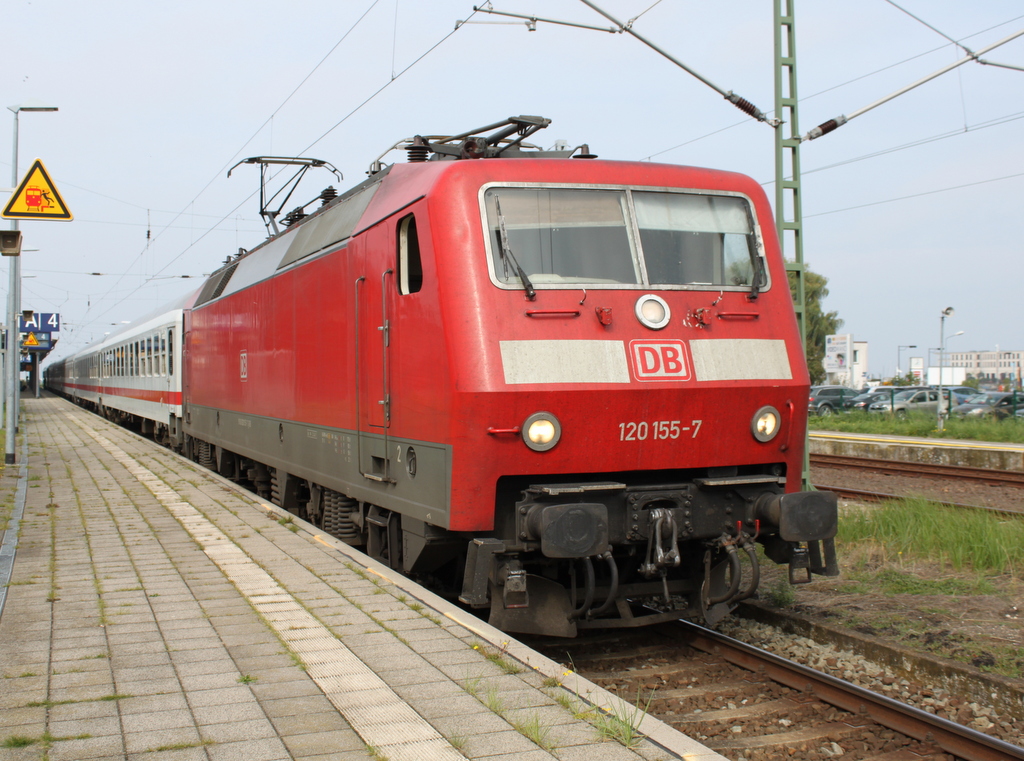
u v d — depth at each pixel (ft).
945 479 50.21
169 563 24.98
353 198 27.81
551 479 20.10
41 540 28.63
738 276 21.63
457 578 23.22
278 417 35.06
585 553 18.17
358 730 12.87
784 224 36.45
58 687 14.70
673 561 19.66
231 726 13.01
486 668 15.69
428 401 20.10
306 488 35.42
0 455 62.64
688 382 19.86
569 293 19.62
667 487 20.08
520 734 12.69
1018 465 54.70
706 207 21.71
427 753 12.04
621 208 20.81
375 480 23.85
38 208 42.37
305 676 15.29
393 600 20.61
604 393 19.12
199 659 16.22
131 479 47.03
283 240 36.70
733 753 15.65
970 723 16.70
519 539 19.02
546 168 20.47
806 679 18.44
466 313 19.02
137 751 12.09
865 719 16.97
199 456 59.21
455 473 18.94
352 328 25.67
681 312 20.40
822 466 59.72
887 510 30.37
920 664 18.70
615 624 20.44
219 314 48.19
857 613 22.06
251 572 23.73
